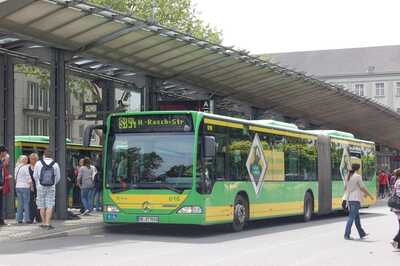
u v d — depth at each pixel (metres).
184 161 15.80
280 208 20.25
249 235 17.23
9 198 19.08
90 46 18.45
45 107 57.19
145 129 16.27
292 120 36.56
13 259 11.84
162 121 16.14
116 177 16.28
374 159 30.25
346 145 26.84
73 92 39.00
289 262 12.04
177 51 20.33
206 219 15.80
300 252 13.66
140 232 17.56
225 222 16.91
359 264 12.02
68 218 19.03
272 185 19.75
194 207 15.59
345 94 31.62
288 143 21.19
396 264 12.05
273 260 12.24
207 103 22.67
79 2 15.55
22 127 54.28
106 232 17.42
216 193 16.41
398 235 14.60
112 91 23.88
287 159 21.02
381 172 46.31
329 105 34.41
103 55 19.80
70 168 25.20
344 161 26.44
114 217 16.19
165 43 19.42
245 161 18.09
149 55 20.45
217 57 21.44
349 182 16.77
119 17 16.98
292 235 17.56
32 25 16.62
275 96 29.58
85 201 21.39
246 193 18.08
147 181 15.95
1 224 16.98
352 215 16.61
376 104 36.09
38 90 56.31
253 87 26.92
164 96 26.64
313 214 24.88
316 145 23.69
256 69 23.81
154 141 16.12
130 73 23.36
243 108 31.80
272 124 20.58
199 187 15.70
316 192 23.39
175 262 11.65
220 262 11.76
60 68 18.84
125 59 20.58
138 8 37.12
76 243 14.65
